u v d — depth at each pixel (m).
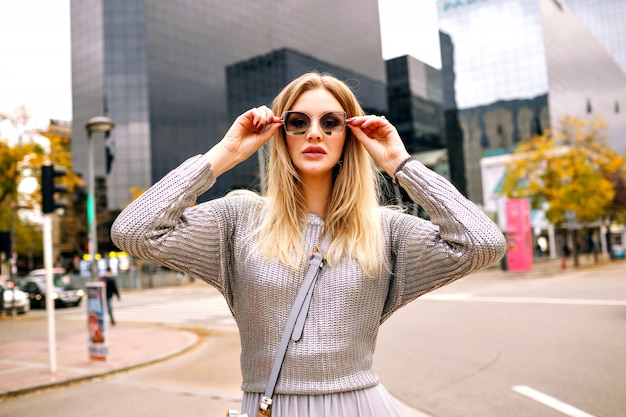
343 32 54.84
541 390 5.46
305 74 1.66
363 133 1.57
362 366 1.43
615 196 39.34
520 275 25.27
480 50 62.03
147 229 1.37
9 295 17.81
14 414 5.66
